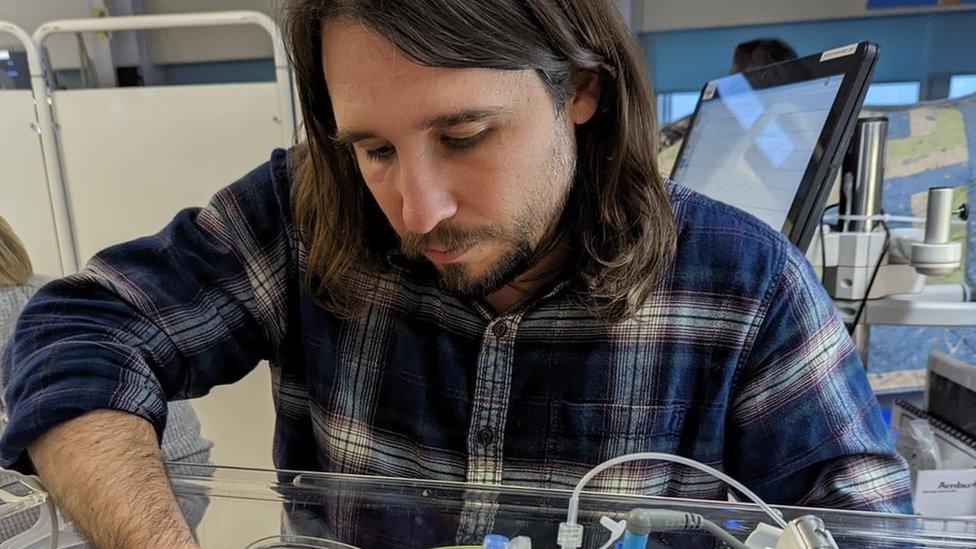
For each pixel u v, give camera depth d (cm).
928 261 85
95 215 164
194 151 158
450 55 43
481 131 47
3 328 119
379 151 49
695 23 213
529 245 56
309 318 73
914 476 89
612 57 57
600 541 45
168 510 48
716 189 103
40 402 54
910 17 199
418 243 53
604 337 65
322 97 58
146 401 58
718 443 67
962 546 44
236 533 48
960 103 143
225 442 170
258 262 72
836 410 64
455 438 68
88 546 47
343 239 67
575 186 62
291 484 52
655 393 66
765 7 207
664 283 65
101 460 51
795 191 77
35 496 49
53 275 165
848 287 91
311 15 48
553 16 49
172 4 211
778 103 91
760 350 66
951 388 97
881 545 44
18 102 155
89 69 202
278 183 75
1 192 161
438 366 67
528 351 66
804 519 41
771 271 65
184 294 67
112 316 63
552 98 51
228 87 153
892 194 137
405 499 49
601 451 66
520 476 67
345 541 47
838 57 78
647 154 63
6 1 200
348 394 71
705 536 44
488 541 45
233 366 73
